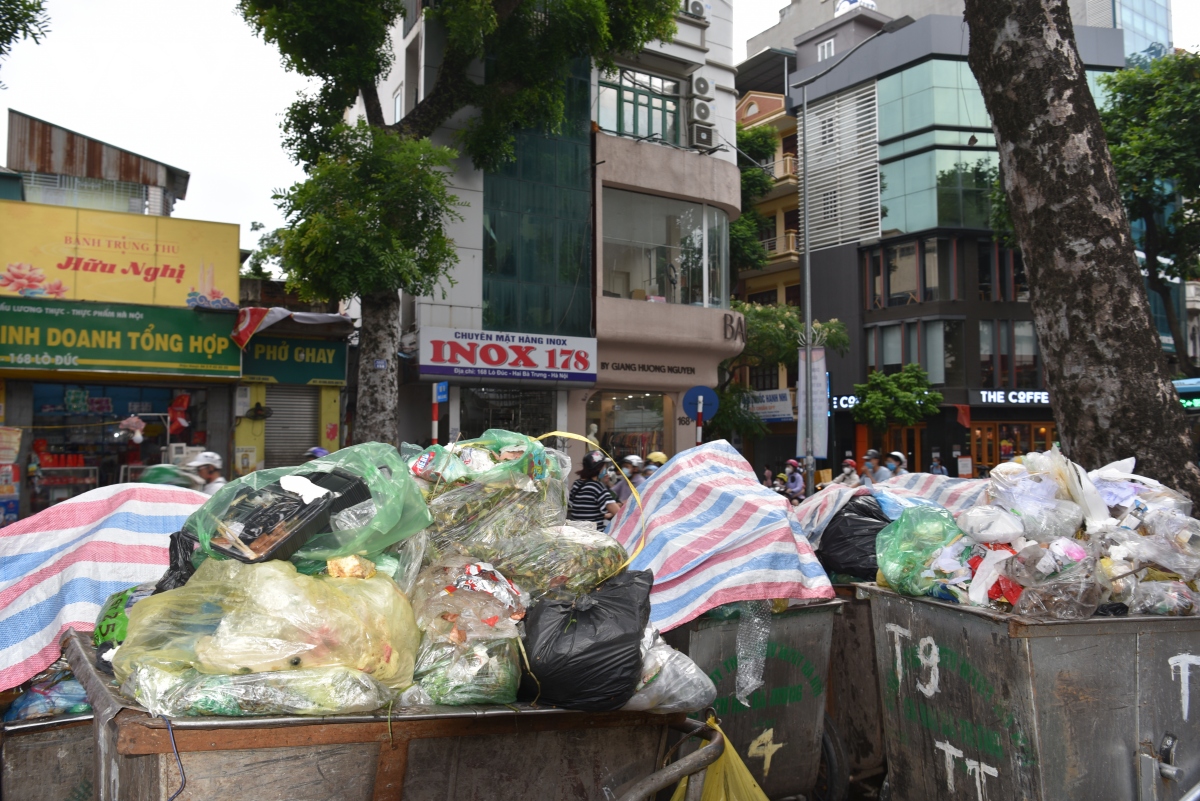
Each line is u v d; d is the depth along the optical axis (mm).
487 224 16766
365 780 2146
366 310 12828
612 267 18422
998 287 29234
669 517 3920
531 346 16688
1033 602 3029
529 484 3062
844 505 4684
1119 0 36031
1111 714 2980
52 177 15594
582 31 13969
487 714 2262
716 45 20578
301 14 11586
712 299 19797
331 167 11688
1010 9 5391
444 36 16625
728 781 2863
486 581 2574
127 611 2580
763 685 3635
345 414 15391
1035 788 2881
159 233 13172
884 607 3627
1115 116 19750
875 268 30625
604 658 2352
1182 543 3463
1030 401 29047
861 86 30922
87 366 12664
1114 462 4812
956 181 28828
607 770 2547
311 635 2129
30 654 2947
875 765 4125
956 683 3223
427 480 3006
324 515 2395
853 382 30594
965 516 3408
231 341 13633
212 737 1962
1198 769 3064
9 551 3299
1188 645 3113
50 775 2738
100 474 13242
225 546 2291
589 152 17984
